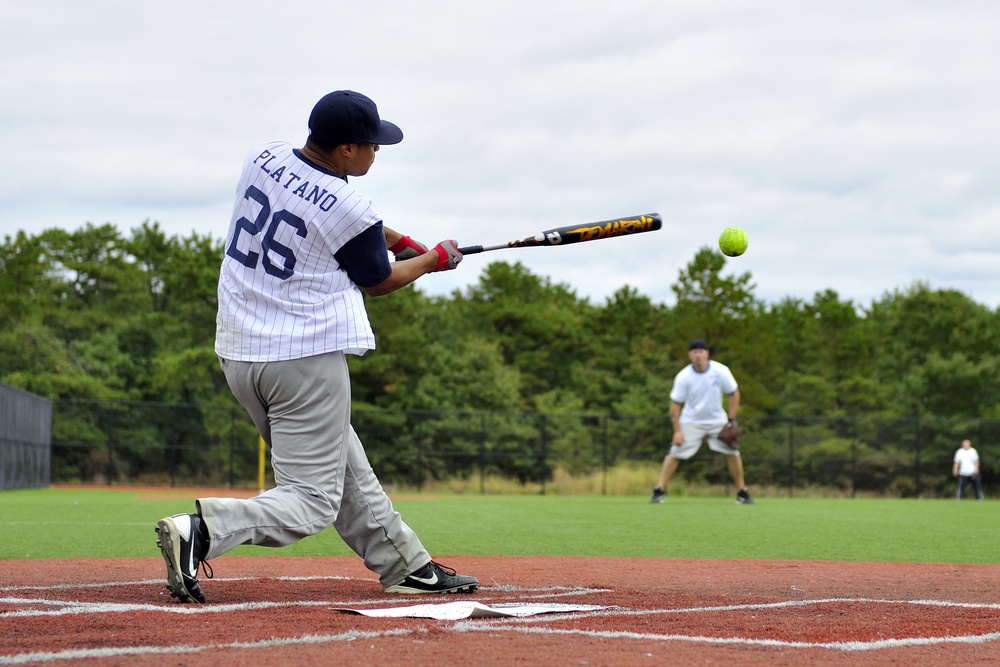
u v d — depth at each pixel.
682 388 17.80
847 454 35.75
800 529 11.02
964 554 8.26
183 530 4.38
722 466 35.84
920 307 55.62
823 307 58.94
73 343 45.16
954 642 3.74
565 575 6.32
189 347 46.44
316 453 4.69
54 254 49.69
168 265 48.34
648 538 9.64
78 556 7.20
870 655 3.45
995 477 35.97
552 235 5.73
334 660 3.12
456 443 35.00
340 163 4.84
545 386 53.75
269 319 4.62
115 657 3.13
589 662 3.19
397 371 45.97
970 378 48.78
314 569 6.45
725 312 48.62
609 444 34.84
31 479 27.22
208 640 3.44
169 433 34.41
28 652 3.20
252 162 4.82
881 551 8.46
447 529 10.82
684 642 3.61
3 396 23.38
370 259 4.70
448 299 59.00
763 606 4.74
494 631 3.75
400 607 4.41
